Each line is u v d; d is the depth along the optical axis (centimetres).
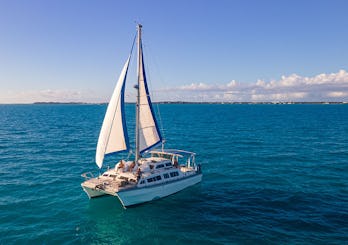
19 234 1920
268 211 2341
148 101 2777
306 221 2147
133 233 1978
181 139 6281
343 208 2384
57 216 2214
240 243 1848
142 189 2386
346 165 3853
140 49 2670
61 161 4053
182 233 1981
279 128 8588
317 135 6906
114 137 2500
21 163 3891
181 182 2775
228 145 5494
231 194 2748
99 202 2500
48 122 10825
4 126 8950
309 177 3294
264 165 3891
